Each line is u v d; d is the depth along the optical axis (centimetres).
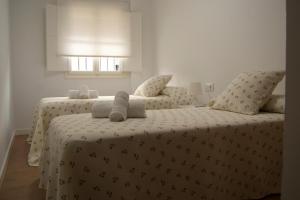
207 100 392
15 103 494
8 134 385
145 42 570
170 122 211
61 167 161
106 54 535
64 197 158
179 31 464
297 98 88
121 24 543
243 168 212
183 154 188
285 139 92
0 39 308
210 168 197
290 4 88
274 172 226
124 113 223
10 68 452
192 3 422
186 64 446
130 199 172
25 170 304
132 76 564
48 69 504
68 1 505
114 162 169
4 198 231
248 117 232
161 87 432
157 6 540
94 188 164
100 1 525
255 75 263
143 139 178
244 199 213
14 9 484
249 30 312
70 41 511
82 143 164
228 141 204
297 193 88
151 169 179
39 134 341
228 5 345
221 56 361
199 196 194
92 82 541
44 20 503
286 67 90
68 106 358
